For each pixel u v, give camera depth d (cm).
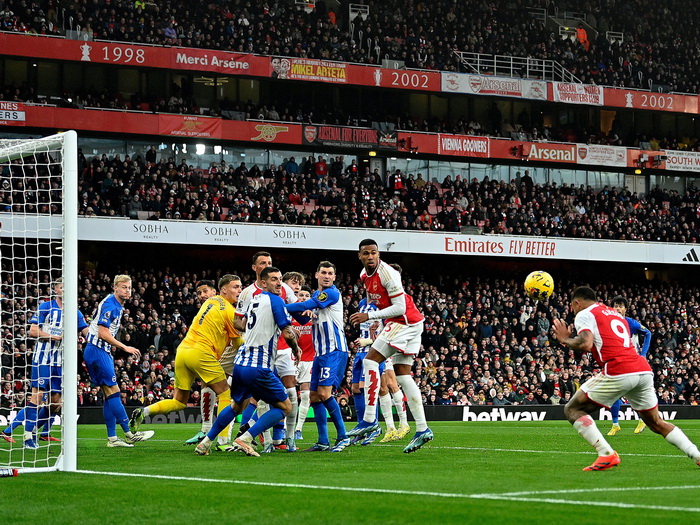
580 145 4378
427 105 4516
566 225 4225
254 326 1120
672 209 4503
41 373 1389
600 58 4747
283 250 4019
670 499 706
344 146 4022
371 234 3734
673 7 5181
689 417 3316
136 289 3344
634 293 4241
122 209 3462
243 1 4175
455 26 4578
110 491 770
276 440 1300
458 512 627
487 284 3978
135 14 3866
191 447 1337
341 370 1267
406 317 1200
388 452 1236
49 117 3566
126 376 2875
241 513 640
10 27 3550
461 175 4438
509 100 4325
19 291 3061
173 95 3959
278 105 4262
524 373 3453
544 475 905
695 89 4891
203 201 3612
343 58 4141
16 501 723
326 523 592
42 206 3231
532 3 4953
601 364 957
